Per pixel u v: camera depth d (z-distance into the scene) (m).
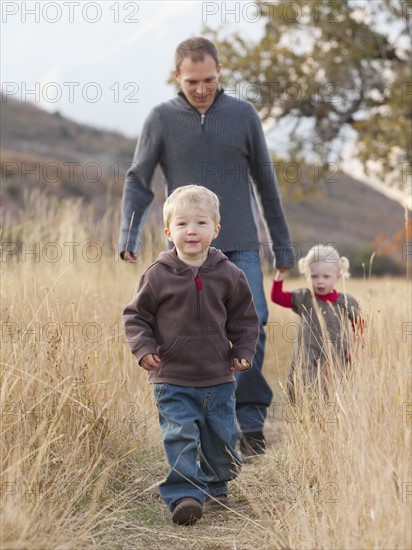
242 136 11.02
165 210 8.80
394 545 6.39
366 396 8.24
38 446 8.09
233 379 8.77
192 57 10.71
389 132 36.44
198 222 8.55
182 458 8.23
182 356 8.48
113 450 9.33
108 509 8.28
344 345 10.71
